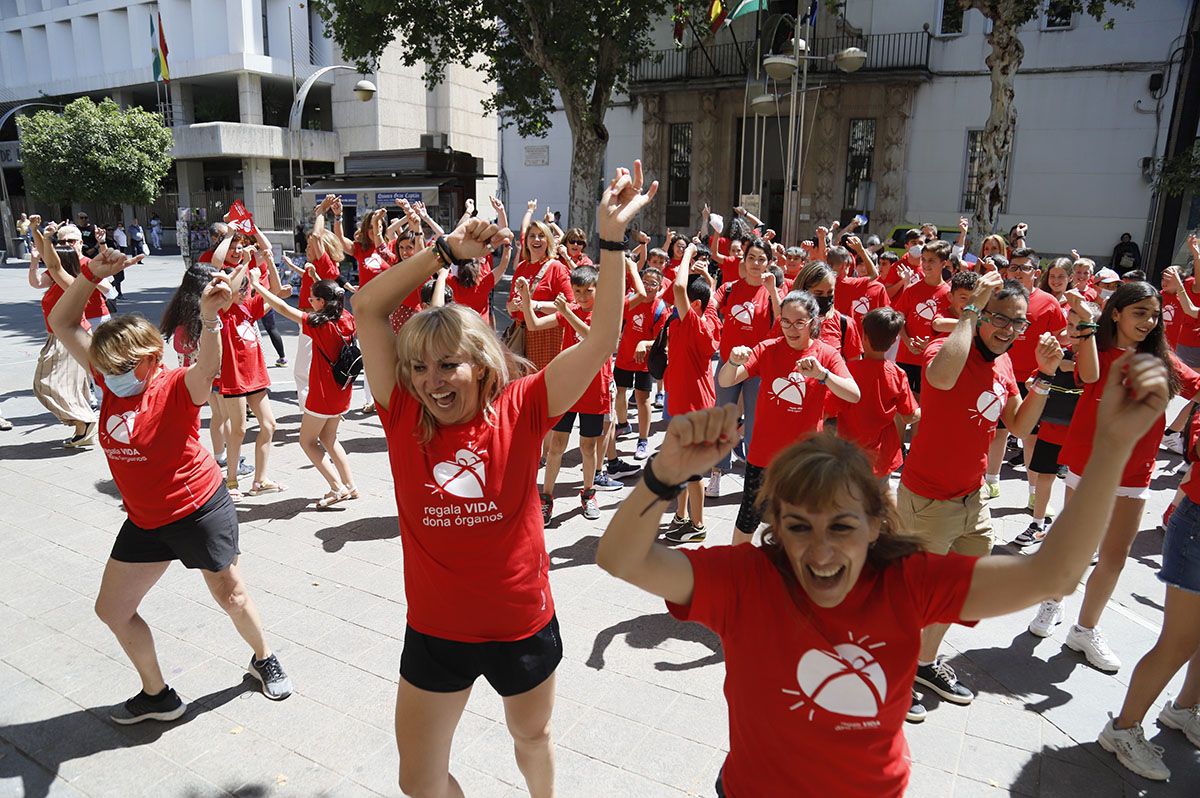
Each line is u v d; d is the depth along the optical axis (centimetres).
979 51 2023
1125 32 1866
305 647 404
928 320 715
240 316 591
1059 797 308
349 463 705
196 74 3509
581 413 562
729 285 695
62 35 4125
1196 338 793
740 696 179
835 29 2136
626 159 2530
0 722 344
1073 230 1997
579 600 460
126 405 309
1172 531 315
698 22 2056
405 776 246
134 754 325
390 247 809
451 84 3784
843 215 2266
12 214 3719
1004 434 636
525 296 549
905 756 182
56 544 523
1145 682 320
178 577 476
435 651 234
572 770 317
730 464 639
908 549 175
